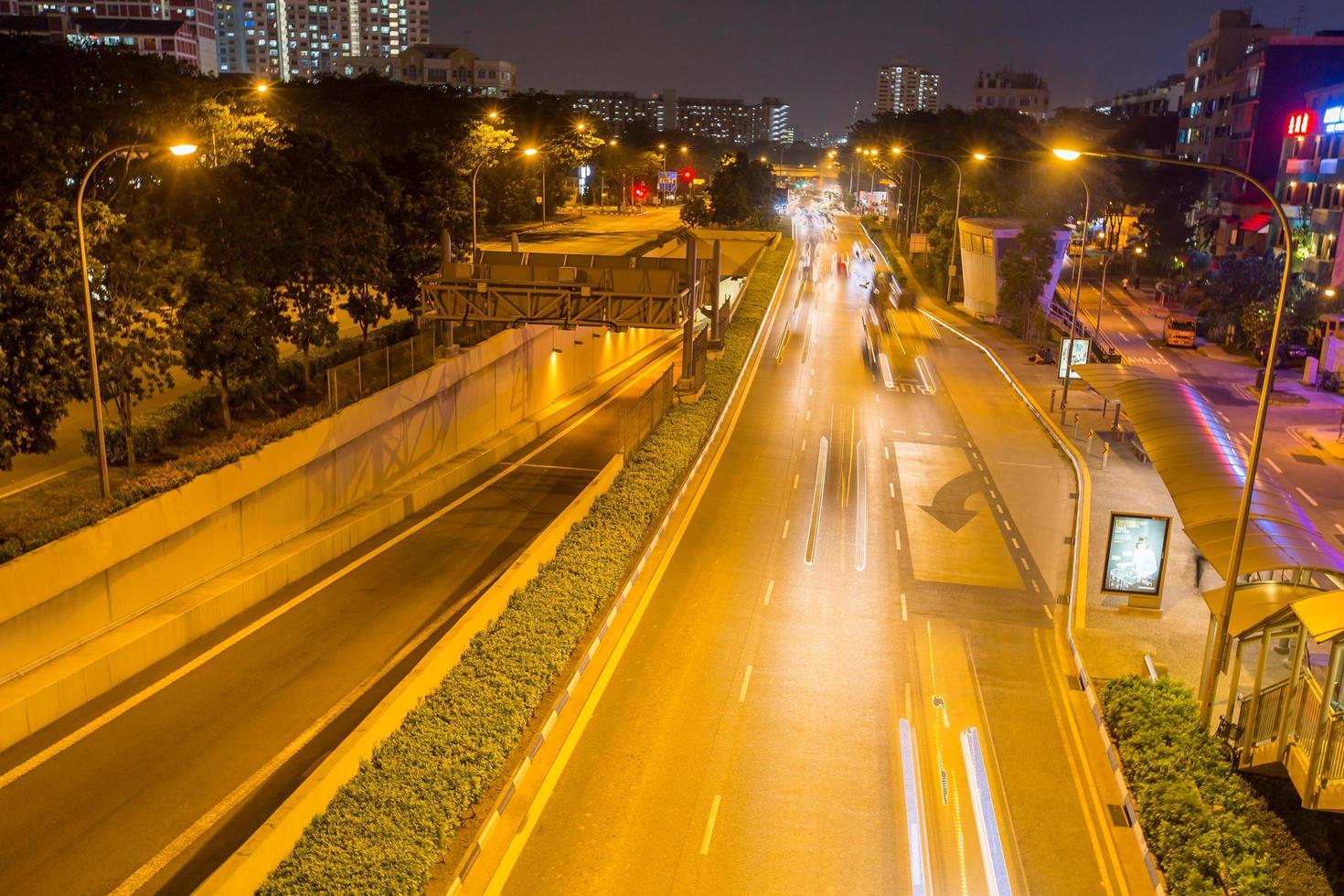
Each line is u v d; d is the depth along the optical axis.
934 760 24.70
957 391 66.00
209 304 35.41
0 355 27.73
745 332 78.19
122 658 27.27
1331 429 57.53
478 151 94.19
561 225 125.88
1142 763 23.77
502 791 21.98
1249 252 98.69
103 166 35.22
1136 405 42.97
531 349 59.69
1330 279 80.00
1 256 27.77
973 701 27.64
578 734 25.08
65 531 27.53
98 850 20.16
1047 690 28.47
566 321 46.91
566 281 46.31
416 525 41.44
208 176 38.97
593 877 20.00
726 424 56.56
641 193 181.00
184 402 39.56
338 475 40.16
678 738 25.16
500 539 39.84
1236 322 83.06
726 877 20.22
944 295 105.94
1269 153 115.31
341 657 29.03
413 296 55.41
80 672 25.86
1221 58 133.00
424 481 45.56
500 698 24.45
